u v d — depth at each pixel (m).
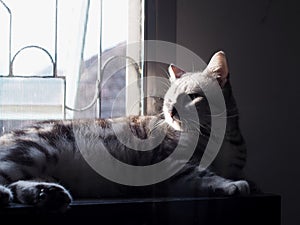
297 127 0.95
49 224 0.69
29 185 0.73
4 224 0.68
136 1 0.95
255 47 0.95
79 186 0.89
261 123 0.94
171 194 0.84
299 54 0.95
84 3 0.95
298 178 0.93
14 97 0.93
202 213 0.77
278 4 0.95
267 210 0.78
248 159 0.93
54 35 0.94
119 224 0.73
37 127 0.91
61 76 0.95
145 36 0.95
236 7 0.94
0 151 0.85
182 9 0.94
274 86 0.95
